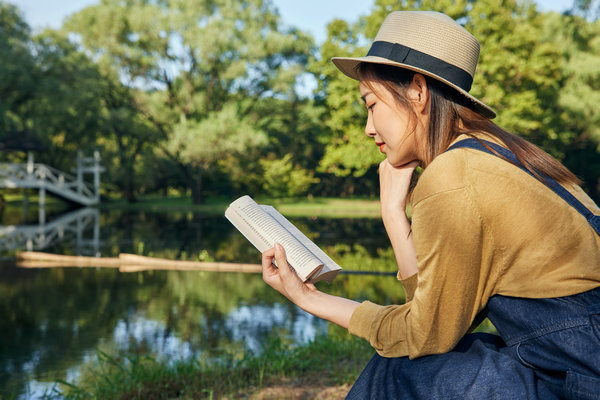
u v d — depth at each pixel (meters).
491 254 1.11
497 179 1.10
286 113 45.66
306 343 5.28
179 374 3.85
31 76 32.41
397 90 1.25
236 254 13.48
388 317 1.25
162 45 35.56
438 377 1.15
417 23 1.23
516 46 28.77
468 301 1.13
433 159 1.23
